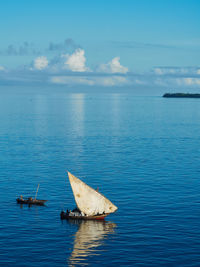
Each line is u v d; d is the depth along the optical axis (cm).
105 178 10156
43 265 5331
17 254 5634
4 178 10112
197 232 6372
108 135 19638
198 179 10000
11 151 14375
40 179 10044
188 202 7950
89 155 13638
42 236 6284
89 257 5569
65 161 12500
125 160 12712
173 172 10881
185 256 5569
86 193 7275
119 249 5812
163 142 17138
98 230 6538
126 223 6825
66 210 7488
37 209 7619
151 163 12212
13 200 8181
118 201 8062
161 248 5822
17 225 6738
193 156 13538
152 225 6706
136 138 18488
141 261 5441
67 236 6291
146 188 9094
